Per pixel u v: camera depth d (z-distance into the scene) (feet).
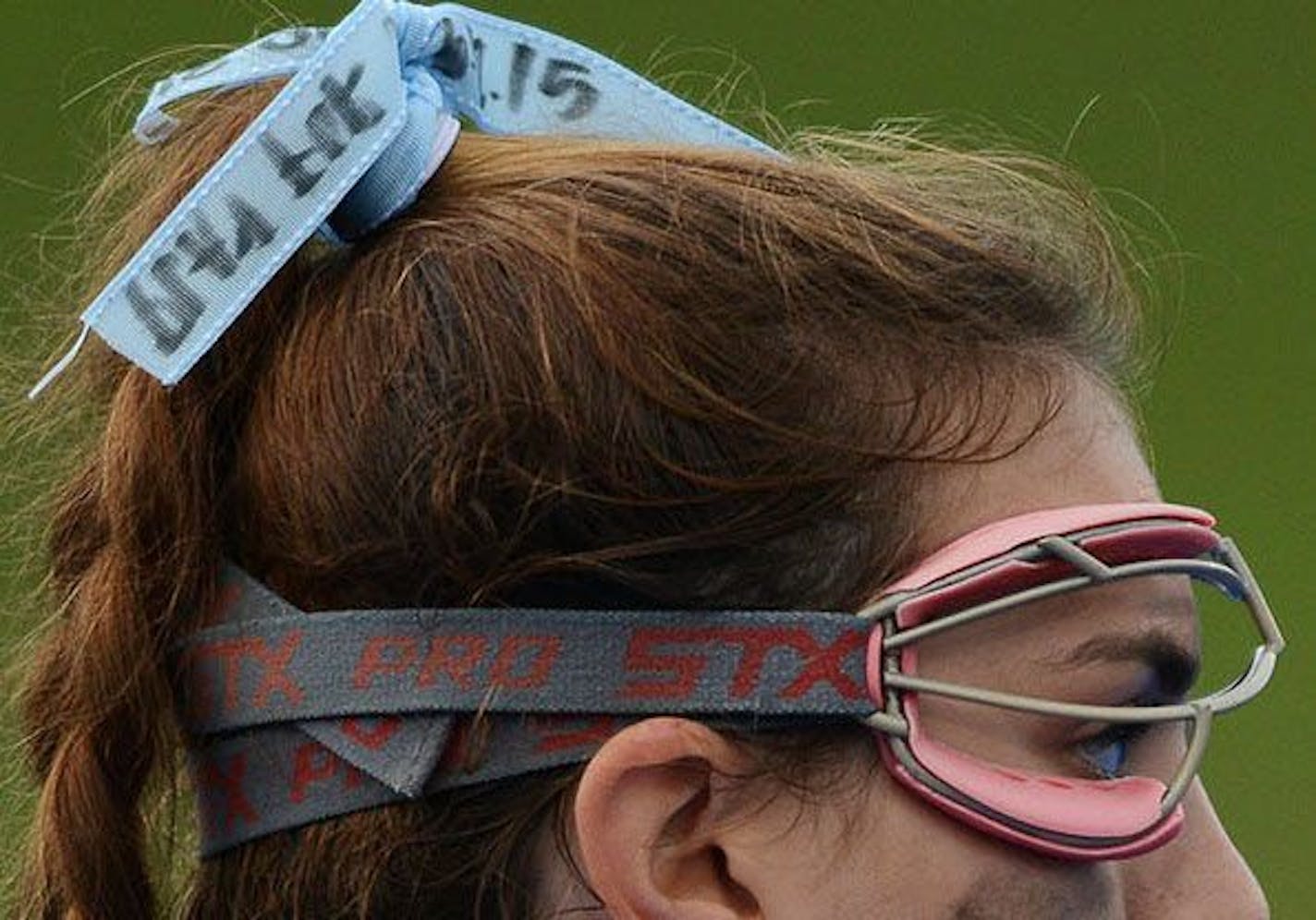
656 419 12.64
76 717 13.70
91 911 13.58
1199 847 13.29
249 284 12.97
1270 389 39.68
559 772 12.66
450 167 13.91
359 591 12.97
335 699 12.85
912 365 12.98
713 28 39.68
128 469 13.58
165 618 13.48
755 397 12.69
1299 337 39.86
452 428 12.77
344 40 13.26
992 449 12.96
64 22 36.55
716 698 12.46
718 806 12.52
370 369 13.09
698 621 12.52
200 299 12.91
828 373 12.84
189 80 14.26
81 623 13.76
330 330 13.33
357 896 12.92
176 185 14.11
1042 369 13.30
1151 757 13.08
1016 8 40.45
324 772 13.00
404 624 12.78
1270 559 38.99
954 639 12.60
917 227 13.48
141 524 13.56
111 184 14.98
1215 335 39.86
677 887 12.56
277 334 13.55
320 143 13.16
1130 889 13.16
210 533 13.47
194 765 13.55
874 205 13.61
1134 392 14.21
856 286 13.08
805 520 12.61
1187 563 12.87
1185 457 39.50
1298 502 39.09
